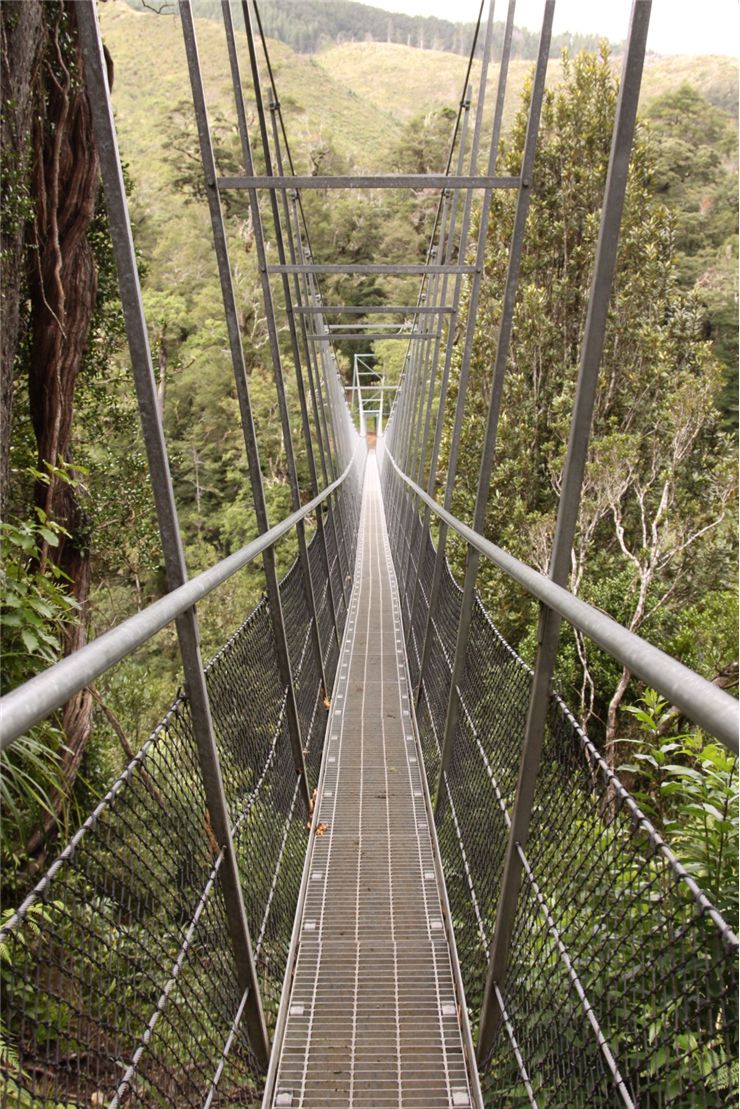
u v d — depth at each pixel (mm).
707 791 2062
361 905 2537
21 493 6262
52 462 6156
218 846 1471
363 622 7125
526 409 11336
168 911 1183
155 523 7969
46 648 2951
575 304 11438
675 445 9812
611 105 11328
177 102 30391
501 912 1519
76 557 6551
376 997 2109
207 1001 1339
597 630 932
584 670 7633
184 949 1213
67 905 864
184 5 2379
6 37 4789
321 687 4141
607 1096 962
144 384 1314
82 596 6629
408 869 2756
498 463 11000
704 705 625
